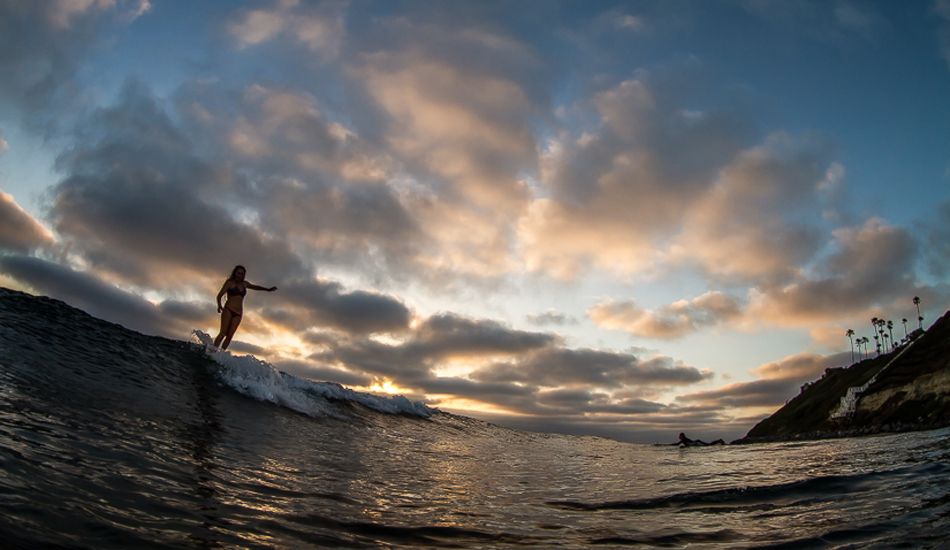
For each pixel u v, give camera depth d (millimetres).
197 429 6906
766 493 6402
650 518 5348
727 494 6516
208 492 4406
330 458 7688
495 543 4215
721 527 4801
